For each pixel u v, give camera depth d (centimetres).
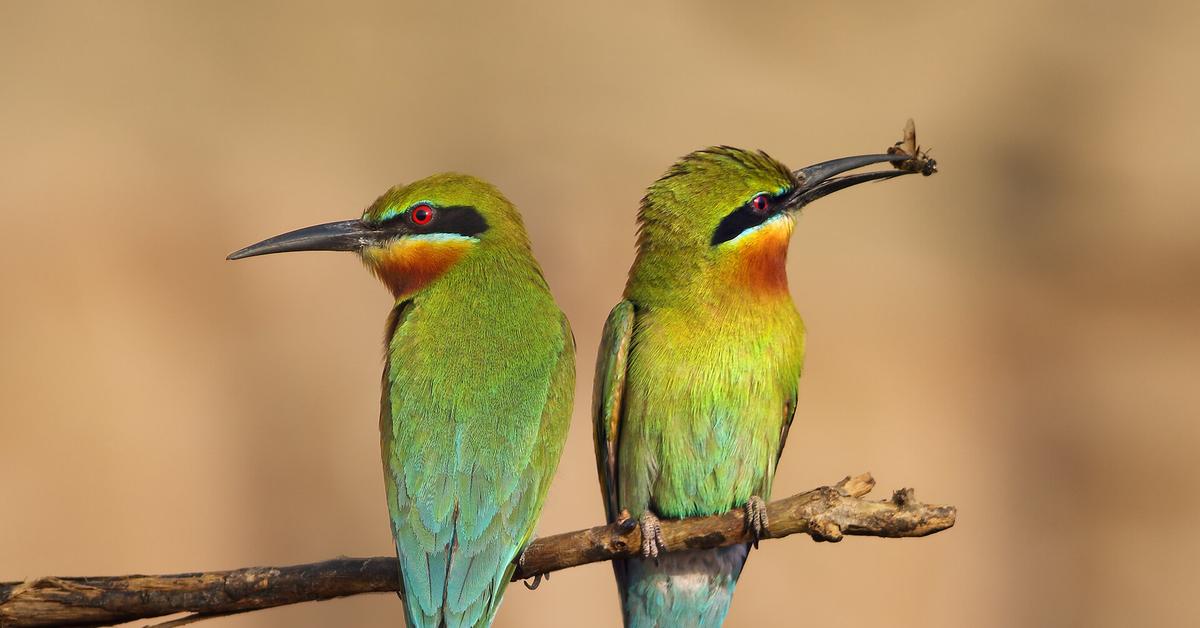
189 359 1520
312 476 1459
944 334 1692
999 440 1583
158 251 1658
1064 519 1531
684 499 796
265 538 1421
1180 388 1681
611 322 805
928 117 2028
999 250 1867
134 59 1995
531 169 1869
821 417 1551
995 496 1522
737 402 791
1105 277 1827
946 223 1892
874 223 1852
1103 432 1609
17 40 1997
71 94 1927
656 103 1989
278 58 2016
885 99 2042
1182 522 1536
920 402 1591
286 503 1441
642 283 808
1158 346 1728
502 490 690
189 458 1434
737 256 794
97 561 1363
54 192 1717
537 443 710
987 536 1487
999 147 2008
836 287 1723
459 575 672
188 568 1384
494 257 780
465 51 2056
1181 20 2195
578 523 1357
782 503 626
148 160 1827
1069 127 2045
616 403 796
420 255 784
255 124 1928
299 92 1994
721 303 790
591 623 1355
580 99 1992
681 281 795
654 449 791
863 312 1694
